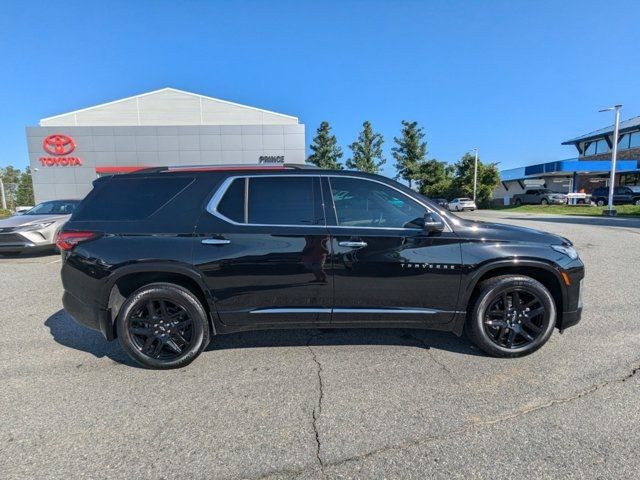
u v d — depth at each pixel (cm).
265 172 362
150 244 342
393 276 350
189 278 353
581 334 417
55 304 568
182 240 343
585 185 4219
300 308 353
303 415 281
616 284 620
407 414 280
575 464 226
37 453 242
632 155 4016
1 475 223
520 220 2072
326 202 357
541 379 325
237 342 411
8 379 338
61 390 320
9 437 259
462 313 359
